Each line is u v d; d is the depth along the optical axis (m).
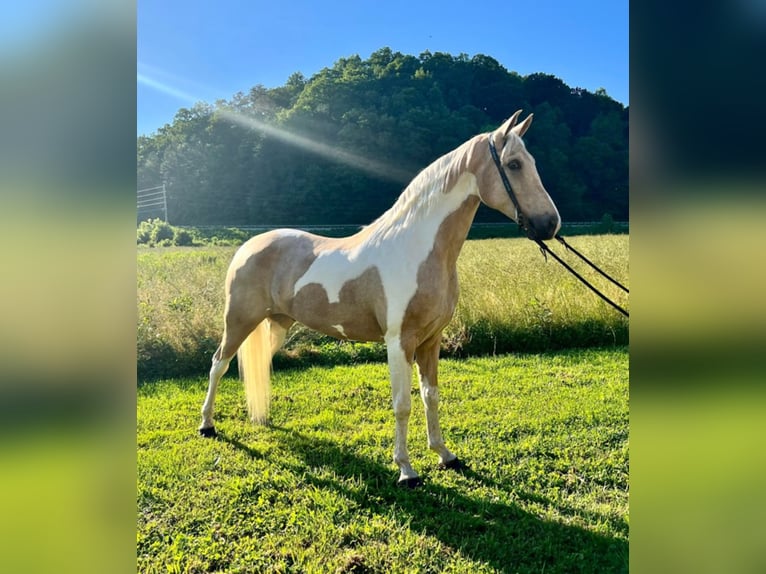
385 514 2.41
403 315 2.58
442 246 2.60
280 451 3.07
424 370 2.87
